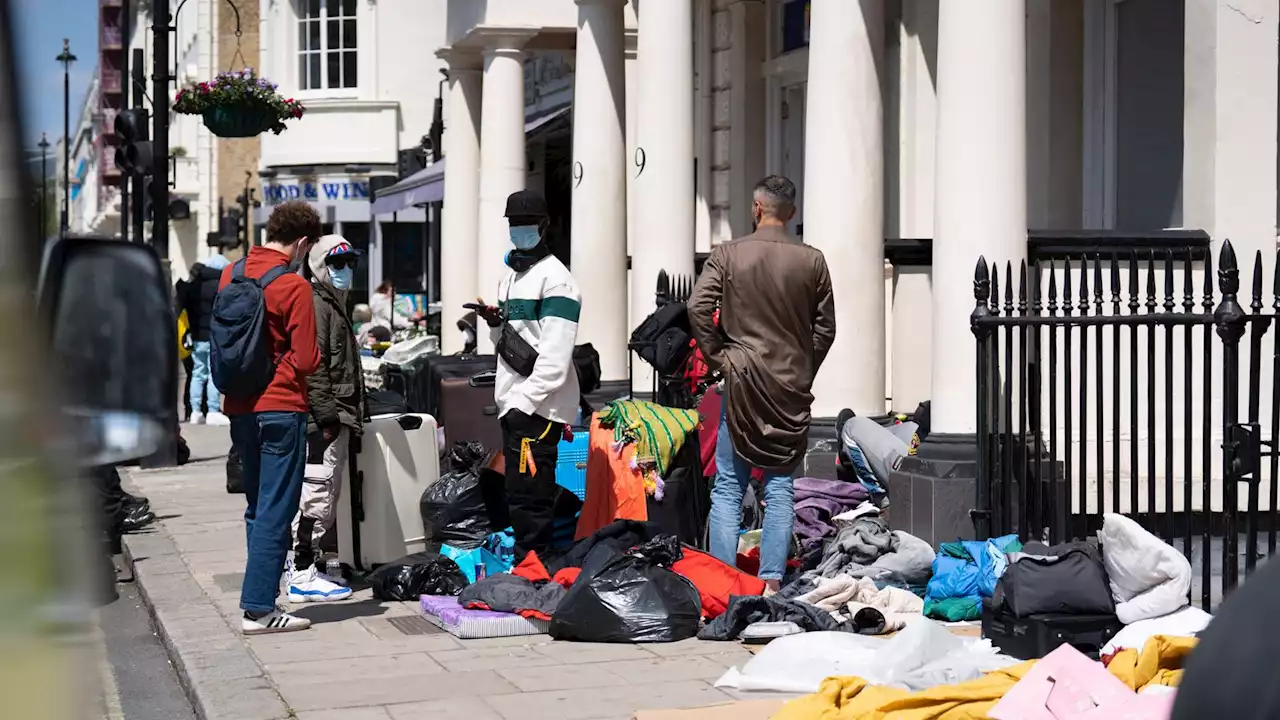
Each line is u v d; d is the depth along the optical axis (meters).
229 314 6.96
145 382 2.16
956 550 7.38
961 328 8.42
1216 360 9.39
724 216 16.12
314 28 33.69
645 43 12.66
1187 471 6.73
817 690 5.80
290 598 8.00
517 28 16.44
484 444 11.47
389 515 8.56
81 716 2.03
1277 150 9.46
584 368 8.28
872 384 10.05
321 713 5.63
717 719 5.31
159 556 9.64
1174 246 9.37
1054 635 6.10
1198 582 7.69
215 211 37.66
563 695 5.88
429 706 5.72
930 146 11.65
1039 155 11.16
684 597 6.94
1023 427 7.52
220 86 17.09
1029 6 11.14
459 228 18.67
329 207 33.34
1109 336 9.34
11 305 1.89
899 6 11.85
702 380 9.60
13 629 1.90
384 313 26.64
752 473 9.08
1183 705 1.85
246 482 7.30
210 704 5.75
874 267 10.02
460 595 7.45
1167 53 10.49
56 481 1.97
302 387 7.15
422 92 33.53
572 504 8.37
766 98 15.55
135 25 42.62
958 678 5.71
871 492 9.23
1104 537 6.31
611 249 14.58
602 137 14.52
